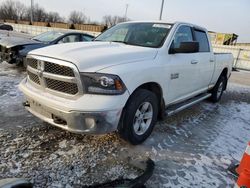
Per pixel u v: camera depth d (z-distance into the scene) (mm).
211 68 5465
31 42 7746
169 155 3439
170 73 3861
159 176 2930
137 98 3250
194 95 5125
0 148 3186
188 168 3174
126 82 3010
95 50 3336
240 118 5551
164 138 3961
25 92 3393
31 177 2697
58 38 8180
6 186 1979
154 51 3723
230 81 11266
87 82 2830
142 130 3561
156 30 4219
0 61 8219
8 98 5152
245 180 2291
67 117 2877
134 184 2527
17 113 4391
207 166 3277
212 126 4793
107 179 2785
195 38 4777
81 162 3061
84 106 2779
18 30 41688
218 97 6637
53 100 2973
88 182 2707
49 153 3189
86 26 37312
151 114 3639
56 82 3039
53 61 3002
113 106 2842
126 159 3209
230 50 20000
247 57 19266
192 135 4223
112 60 3092
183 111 5523
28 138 3512
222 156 3600
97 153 3291
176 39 4172
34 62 3332
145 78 3330
